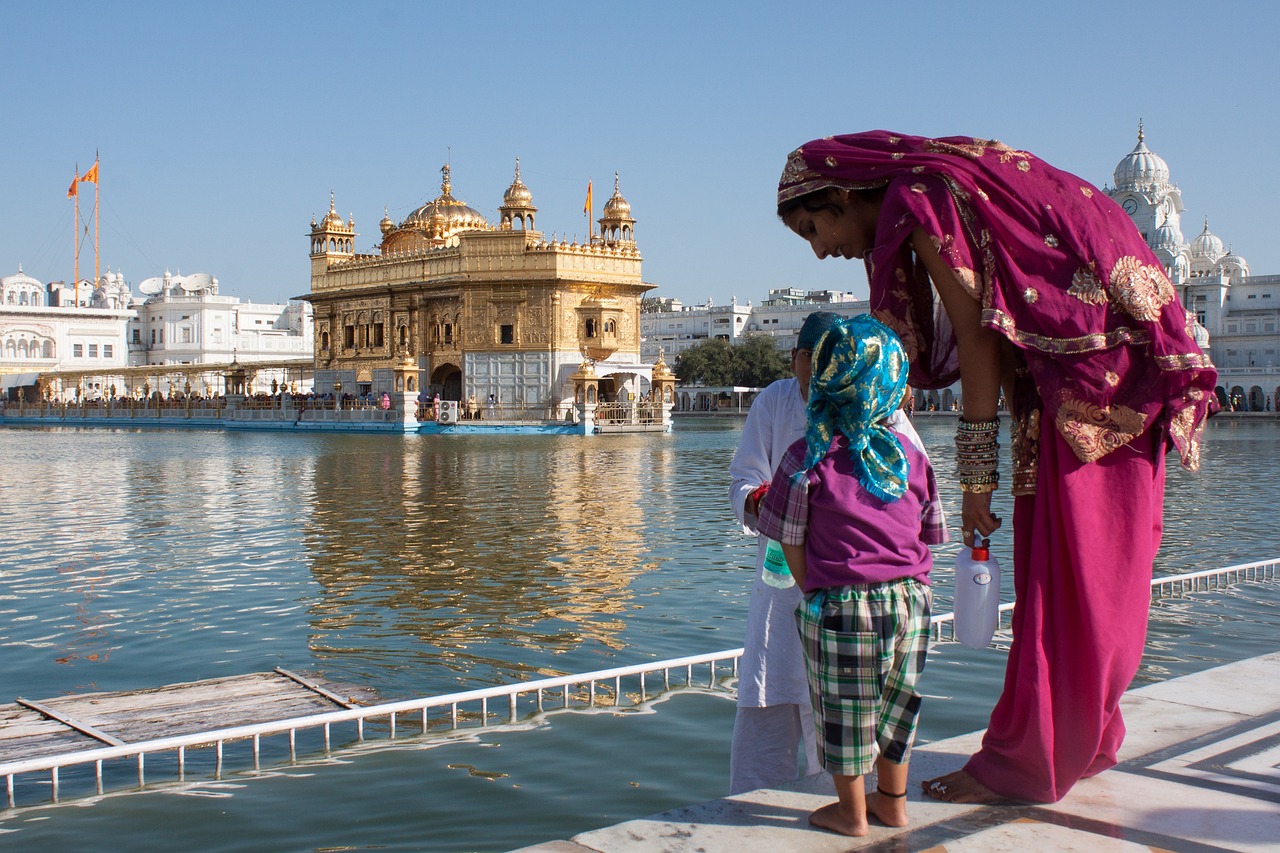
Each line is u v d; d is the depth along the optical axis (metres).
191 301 95.31
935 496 3.23
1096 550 3.15
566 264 48.44
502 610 8.50
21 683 6.60
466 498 17.48
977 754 3.37
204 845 4.14
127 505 16.75
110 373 70.31
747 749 3.85
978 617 3.30
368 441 39.91
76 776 4.91
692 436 44.12
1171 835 3.00
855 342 2.97
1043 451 3.22
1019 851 2.91
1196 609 8.19
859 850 2.93
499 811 4.43
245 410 56.50
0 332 80.38
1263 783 3.37
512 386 49.28
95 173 86.44
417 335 52.44
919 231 3.21
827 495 3.01
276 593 9.33
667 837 3.01
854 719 2.98
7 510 16.08
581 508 15.90
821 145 3.47
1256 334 78.50
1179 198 83.19
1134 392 3.14
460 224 56.00
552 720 5.62
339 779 4.82
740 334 102.44
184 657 7.18
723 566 10.55
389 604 8.78
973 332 3.24
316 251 58.41
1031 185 3.18
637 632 7.73
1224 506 15.99
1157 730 3.87
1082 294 3.10
